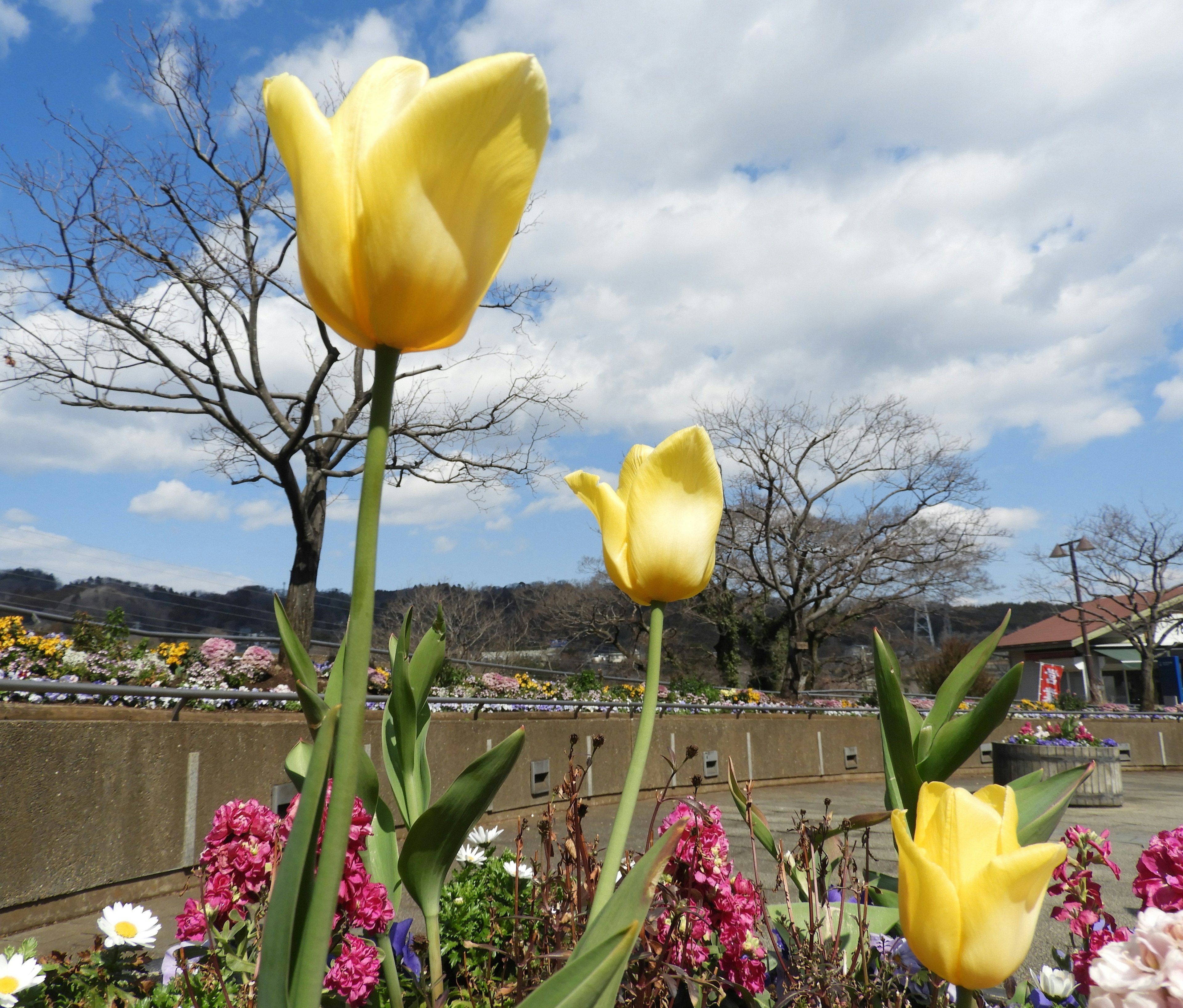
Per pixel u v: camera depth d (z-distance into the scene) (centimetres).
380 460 64
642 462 117
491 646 3375
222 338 1361
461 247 63
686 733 1226
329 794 126
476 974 191
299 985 59
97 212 1233
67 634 1066
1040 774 154
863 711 1761
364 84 68
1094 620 3506
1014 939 78
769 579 2614
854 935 189
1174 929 98
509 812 886
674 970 136
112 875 521
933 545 2623
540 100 63
